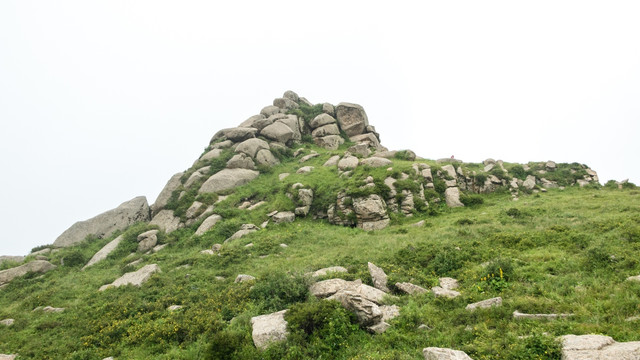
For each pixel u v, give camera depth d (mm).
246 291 16609
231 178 42188
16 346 14922
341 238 27359
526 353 8602
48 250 35406
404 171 37562
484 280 14242
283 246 26078
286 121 59125
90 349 14047
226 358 10766
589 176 44031
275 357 10750
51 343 15078
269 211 35281
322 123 62812
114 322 15906
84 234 38438
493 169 43469
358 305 12156
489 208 32906
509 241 19531
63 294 22047
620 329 8961
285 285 15523
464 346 9539
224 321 14094
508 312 10969
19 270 28031
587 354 7598
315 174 42719
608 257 13922
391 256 19922
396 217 31672
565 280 12969
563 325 9594
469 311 11555
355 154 47281
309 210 36250
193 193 40750
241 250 25578
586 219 22078
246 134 53500
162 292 19422
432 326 11398
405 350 10203
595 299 11055
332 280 15383
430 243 21328
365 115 67375
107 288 21953
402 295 14484
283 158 52469
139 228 35438
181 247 31188
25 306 20625
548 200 33812
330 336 11102
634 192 33719
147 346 13609
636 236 16188
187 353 12086
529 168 46656
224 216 35344
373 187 33219
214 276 21312
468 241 20656
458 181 40375
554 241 18484
